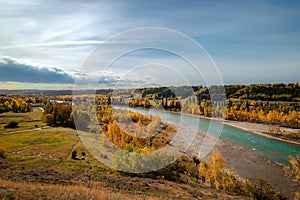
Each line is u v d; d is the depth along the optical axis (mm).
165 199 8047
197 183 12422
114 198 6043
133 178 10195
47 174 11656
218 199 10688
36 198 5059
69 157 13102
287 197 14250
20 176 10539
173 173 11555
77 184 8898
